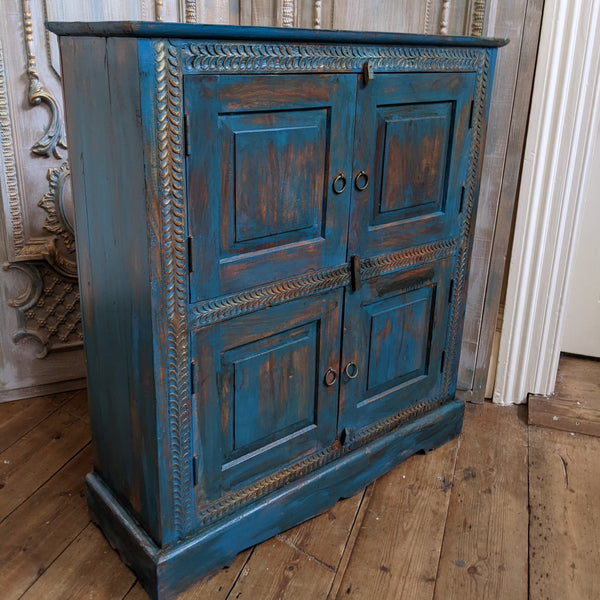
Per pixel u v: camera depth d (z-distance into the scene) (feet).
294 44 4.17
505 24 6.20
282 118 4.32
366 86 4.71
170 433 4.41
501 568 5.11
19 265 6.77
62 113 6.51
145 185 3.76
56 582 4.85
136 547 4.74
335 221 4.92
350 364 5.50
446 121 5.48
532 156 6.47
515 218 6.91
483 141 5.89
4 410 7.07
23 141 6.43
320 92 4.43
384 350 5.80
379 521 5.59
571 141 6.34
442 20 6.44
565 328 8.40
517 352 7.26
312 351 5.19
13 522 5.44
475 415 7.29
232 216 4.27
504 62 6.28
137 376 4.39
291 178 4.51
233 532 4.96
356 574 5.01
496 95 6.40
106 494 5.19
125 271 4.21
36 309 7.04
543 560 5.21
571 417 7.12
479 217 6.81
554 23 6.03
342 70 4.50
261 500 5.16
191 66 3.73
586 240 7.93
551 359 7.27
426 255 5.79
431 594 4.84
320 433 5.49
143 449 4.53
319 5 6.82
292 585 4.89
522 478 6.20
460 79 5.40
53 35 6.21
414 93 5.08
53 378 7.38
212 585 4.88
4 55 6.09
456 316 6.42
